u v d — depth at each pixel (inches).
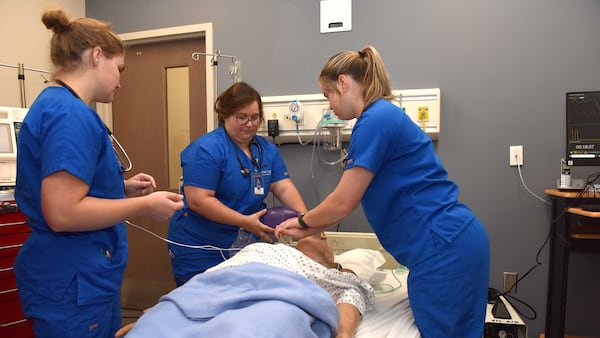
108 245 44.1
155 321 36.4
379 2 88.0
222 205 64.5
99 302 42.3
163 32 102.7
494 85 83.0
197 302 39.0
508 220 83.5
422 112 83.5
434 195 48.4
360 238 79.9
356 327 46.7
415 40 86.3
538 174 81.7
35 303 40.5
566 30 79.4
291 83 93.8
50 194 36.4
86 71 42.2
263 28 95.3
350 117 53.6
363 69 51.3
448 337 45.9
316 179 93.4
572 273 82.0
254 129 68.1
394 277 69.5
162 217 44.1
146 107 110.8
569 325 82.4
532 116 81.5
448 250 46.6
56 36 42.0
